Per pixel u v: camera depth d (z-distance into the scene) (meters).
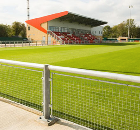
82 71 2.15
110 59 11.55
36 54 14.64
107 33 105.44
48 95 2.57
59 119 2.66
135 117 2.87
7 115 2.79
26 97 3.83
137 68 8.17
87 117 2.84
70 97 3.80
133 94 4.07
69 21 45.62
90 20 46.22
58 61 10.38
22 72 6.37
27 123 2.53
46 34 39.91
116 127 2.52
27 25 44.16
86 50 19.97
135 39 70.56
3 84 4.89
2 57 12.20
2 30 55.72
